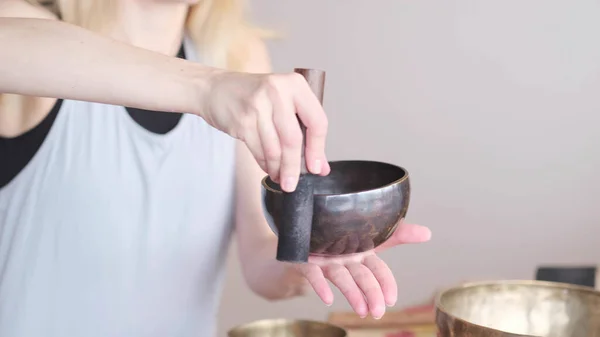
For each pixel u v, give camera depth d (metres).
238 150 1.44
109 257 1.28
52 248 1.26
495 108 2.76
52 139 1.24
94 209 1.26
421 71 2.76
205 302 1.40
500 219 2.79
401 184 0.95
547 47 2.72
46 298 1.26
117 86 0.92
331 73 2.79
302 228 0.89
